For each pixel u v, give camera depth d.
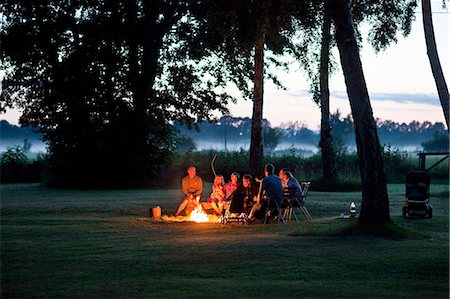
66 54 38.97
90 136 39.84
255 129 29.27
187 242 15.62
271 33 20.36
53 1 38.62
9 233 17.52
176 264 12.56
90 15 39.41
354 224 17.31
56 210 24.50
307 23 19.72
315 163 47.00
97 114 40.06
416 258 13.31
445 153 28.53
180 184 42.75
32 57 38.44
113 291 10.20
